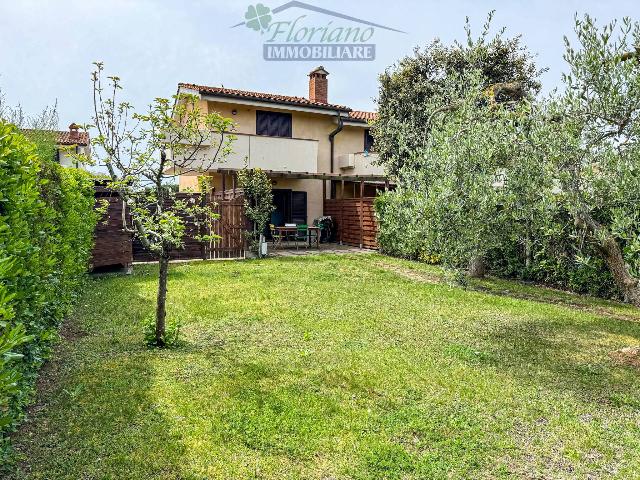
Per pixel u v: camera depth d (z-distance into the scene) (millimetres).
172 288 8922
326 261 13586
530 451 3332
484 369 4910
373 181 19172
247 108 18719
